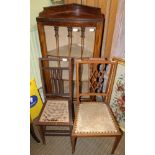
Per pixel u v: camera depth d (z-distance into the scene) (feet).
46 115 5.49
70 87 5.91
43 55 5.93
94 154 5.79
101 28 5.24
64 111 5.65
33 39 6.16
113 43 5.77
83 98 6.99
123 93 6.07
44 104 5.92
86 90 7.03
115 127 5.09
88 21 5.11
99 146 6.06
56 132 6.04
